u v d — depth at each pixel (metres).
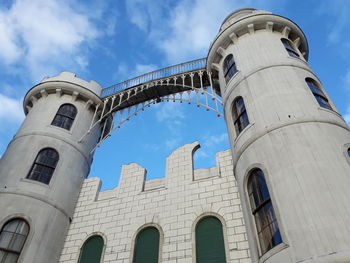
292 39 18.06
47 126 19.14
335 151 10.34
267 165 10.95
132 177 18.17
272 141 11.41
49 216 15.92
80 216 17.30
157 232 14.77
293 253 8.57
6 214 14.82
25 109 22.28
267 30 17.41
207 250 13.13
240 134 13.11
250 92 14.02
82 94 21.72
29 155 17.36
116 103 22.80
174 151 18.19
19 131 19.48
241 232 13.09
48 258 15.05
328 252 8.03
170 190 16.28
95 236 16.02
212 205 14.64
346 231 8.23
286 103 12.49
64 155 18.50
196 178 16.42
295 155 10.45
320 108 12.31
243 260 12.19
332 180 9.44
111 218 16.45
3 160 17.64
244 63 15.86
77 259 15.27
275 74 14.17
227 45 18.12
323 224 8.55
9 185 15.88
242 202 11.99
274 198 10.02
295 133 11.17
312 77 14.58
